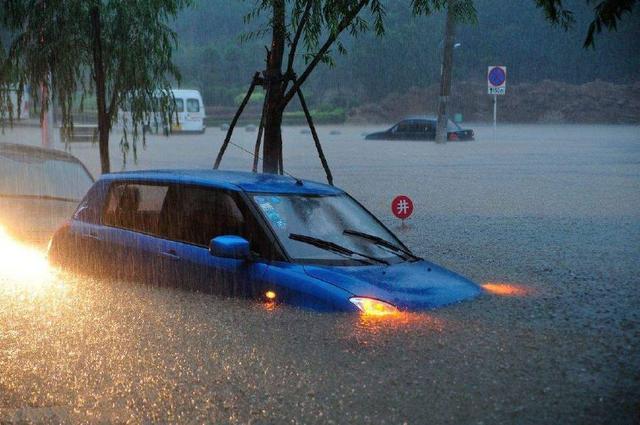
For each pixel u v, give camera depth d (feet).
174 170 26.66
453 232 43.39
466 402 15.43
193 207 23.85
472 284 24.06
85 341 19.20
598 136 173.37
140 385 16.43
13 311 21.74
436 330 19.71
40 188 36.09
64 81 45.62
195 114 190.39
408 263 23.66
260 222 22.39
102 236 25.55
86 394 16.01
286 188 24.11
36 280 25.31
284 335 19.15
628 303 24.29
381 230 24.76
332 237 23.02
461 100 275.18
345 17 36.45
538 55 293.84
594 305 23.90
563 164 95.71
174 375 16.93
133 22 44.88
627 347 18.94
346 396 15.71
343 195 25.41
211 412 15.05
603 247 38.19
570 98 271.69
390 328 19.66
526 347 18.74
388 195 62.85
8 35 48.03
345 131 214.90
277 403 15.40
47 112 61.77
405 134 154.40
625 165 93.86
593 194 63.57
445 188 68.28
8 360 17.98
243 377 16.74
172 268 23.52
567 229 44.55
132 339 19.25
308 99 292.61
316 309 20.52
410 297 21.31
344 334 19.20
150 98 46.65
